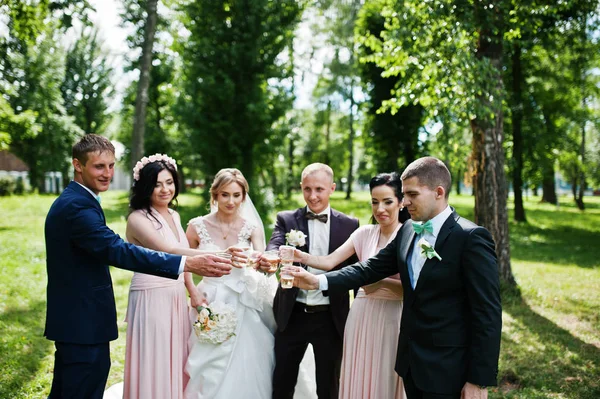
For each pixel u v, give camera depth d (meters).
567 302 6.62
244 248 3.02
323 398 3.25
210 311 3.15
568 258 10.20
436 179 2.37
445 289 2.32
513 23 6.90
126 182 55.00
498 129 6.98
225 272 2.75
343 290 2.69
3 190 26.62
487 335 2.15
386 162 18.02
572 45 12.67
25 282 7.10
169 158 3.30
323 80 27.33
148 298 3.05
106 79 35.03
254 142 16.47
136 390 3.02
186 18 16.17
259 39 15.89
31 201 22.64
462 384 2.26
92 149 2.63
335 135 34.66
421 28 6.20
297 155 33.53
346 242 3.21
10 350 4.48
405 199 2.43
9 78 14.06
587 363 4.48
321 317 3.22
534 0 6.53
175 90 20.16
